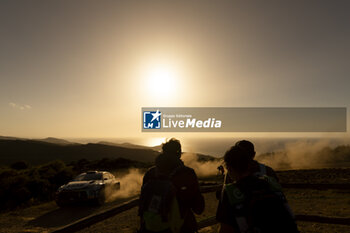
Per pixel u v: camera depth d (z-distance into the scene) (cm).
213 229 634
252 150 296
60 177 1717
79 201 1116
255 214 178
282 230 174
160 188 225
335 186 381
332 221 377
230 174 212
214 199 1130
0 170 1686
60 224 870
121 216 907
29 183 1402
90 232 715
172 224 214
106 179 1331
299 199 1091
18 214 1050
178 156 258
